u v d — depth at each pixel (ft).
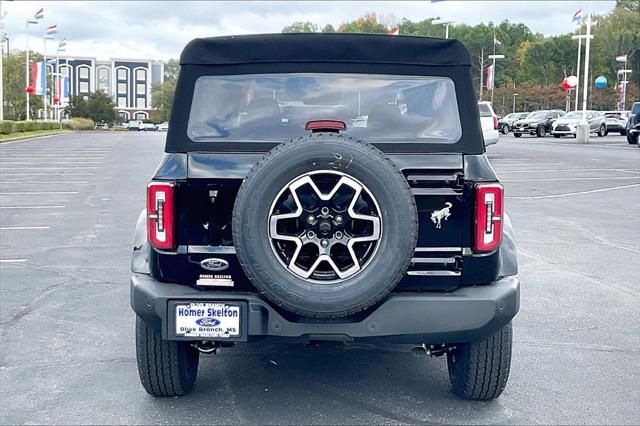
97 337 21.34
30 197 54.75
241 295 14.15
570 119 165.17
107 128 364.58
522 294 26.40
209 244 14.42
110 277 28.81
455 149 14.71
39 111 368.68
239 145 14.85
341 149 13.08
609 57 352.28
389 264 13.15
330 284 13.20
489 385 15.97
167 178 14.43
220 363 19.16
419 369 18.80
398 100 15.25
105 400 16.67
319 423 15.42
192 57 15.17
